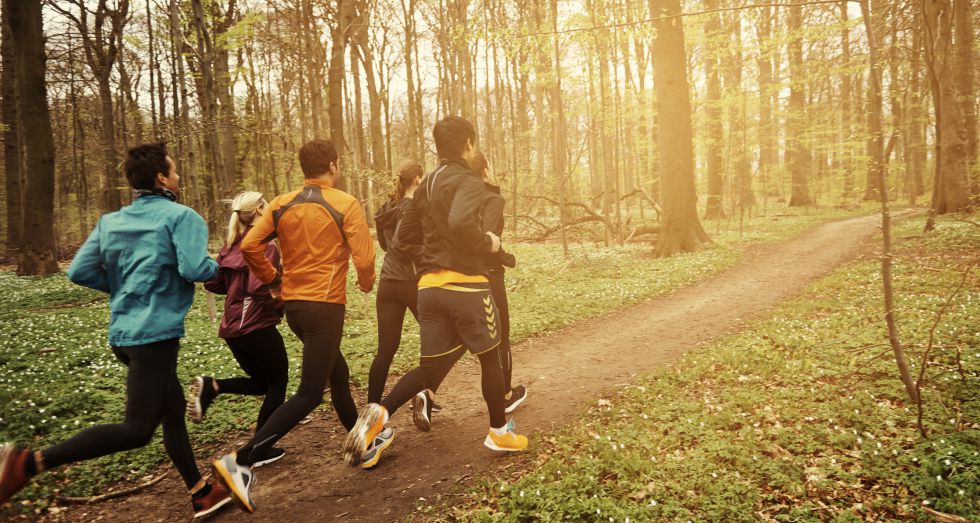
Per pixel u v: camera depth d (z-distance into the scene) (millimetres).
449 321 3377
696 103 20500
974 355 4688
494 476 3514
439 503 3266
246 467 3010
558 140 15766
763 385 4801
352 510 3312
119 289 2951
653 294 10523
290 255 3383
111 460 3994
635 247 18766
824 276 10500
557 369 6180
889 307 3820
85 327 8867
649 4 15977
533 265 15289
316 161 3465
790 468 3217
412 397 3299
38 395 5281
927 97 18844
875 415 3797
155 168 3027
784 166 32781
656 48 15984
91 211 29203
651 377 5336
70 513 3404
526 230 24109
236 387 3754
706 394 4738
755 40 16672
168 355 2957
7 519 3281
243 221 3766
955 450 3141
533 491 3137
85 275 2953
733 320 7871
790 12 18688
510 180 26188
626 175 33719
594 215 21094
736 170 24828
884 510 2805
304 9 17906
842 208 28438
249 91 23156
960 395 3975
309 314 3336
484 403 5094
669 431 3986
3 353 7008
